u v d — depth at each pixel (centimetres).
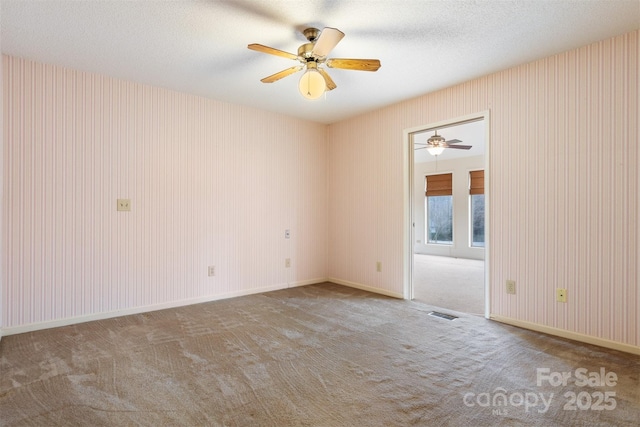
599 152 263
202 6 218
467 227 773
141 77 332
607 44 259
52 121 301
